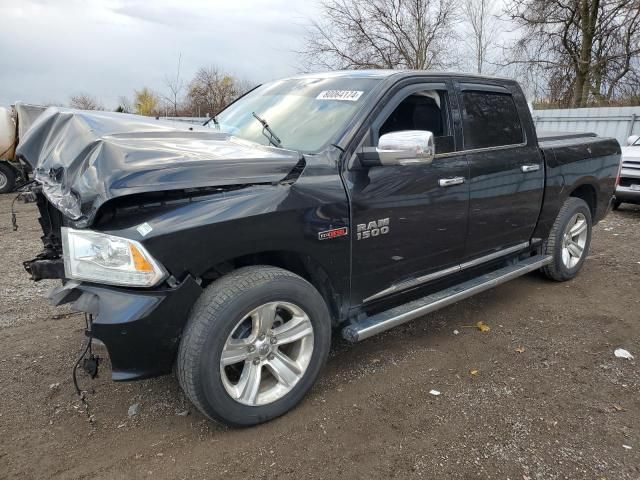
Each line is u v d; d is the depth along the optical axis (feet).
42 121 10.64
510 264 14.79
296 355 9.52
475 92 12.48
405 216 10.55
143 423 9.23
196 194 8.18
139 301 7.57
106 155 8.00
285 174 8.90
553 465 8.14
